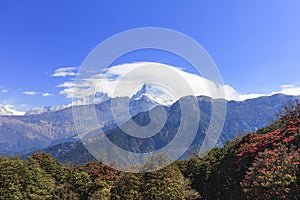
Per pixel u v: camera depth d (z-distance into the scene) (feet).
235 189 55.21
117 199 53.31
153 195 51.57
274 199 38.58
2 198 47.09
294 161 40.40
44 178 53.31
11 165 50.37
